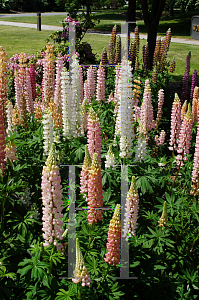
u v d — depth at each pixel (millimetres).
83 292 2871
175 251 3916
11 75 9734
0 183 3389
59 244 2973
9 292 2918
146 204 4723
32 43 23359
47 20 40219
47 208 2814
